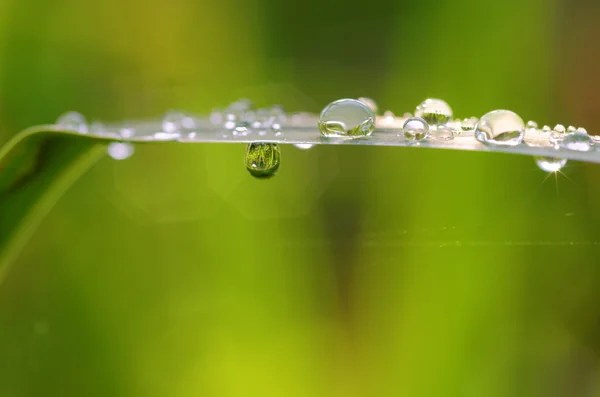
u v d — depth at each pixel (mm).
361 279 183
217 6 209
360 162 187
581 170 175
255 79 215
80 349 175
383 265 182
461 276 174
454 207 176
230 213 187
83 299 178
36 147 143
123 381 173
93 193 187
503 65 181
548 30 181
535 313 174
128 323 178
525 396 172
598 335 174
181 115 181
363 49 213
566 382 173
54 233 182
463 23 181
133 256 182
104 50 198
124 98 201
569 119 183
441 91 183
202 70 211
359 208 186
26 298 177
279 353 177
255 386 176
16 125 181
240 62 214
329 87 216
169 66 208
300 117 174
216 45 212
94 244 182
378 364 175
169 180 191
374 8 210
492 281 174
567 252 175
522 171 175
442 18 182
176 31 207
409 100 186
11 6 181
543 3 180
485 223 175
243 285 181
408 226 177
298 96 217
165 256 181
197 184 190
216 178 191
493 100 181
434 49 183
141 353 175
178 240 182
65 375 172
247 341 178
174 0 205
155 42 205
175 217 187
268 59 216
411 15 185
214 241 182
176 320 179
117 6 199
